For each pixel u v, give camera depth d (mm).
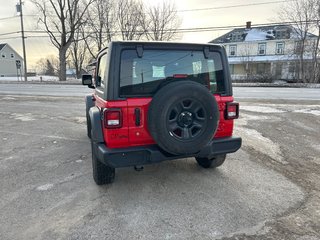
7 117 9461
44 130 7477
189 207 3387
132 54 3361
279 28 41719
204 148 3650
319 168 4699
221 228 2969
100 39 38656
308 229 2939
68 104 12406
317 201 3527
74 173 4504
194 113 3387
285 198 3600
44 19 34500
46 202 3576
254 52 42281
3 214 3309
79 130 7426
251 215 3205
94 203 3521
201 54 3676
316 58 30328
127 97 3346
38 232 2951
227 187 3918
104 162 3355
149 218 3166
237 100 13086
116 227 3006
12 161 5113
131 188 3914
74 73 51062
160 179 4199
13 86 25953
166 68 3510
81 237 2852
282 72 37688
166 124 3273
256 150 5566
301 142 6180
